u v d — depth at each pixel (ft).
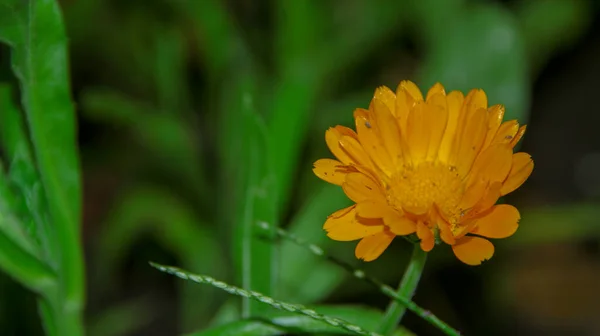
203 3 1.84
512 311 1.92
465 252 1.31
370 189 1.33
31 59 1.45
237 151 1.77
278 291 1.58
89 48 2.08
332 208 1.63
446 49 1.77
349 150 1.34
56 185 1.48
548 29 2.03
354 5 2.00
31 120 1.46
